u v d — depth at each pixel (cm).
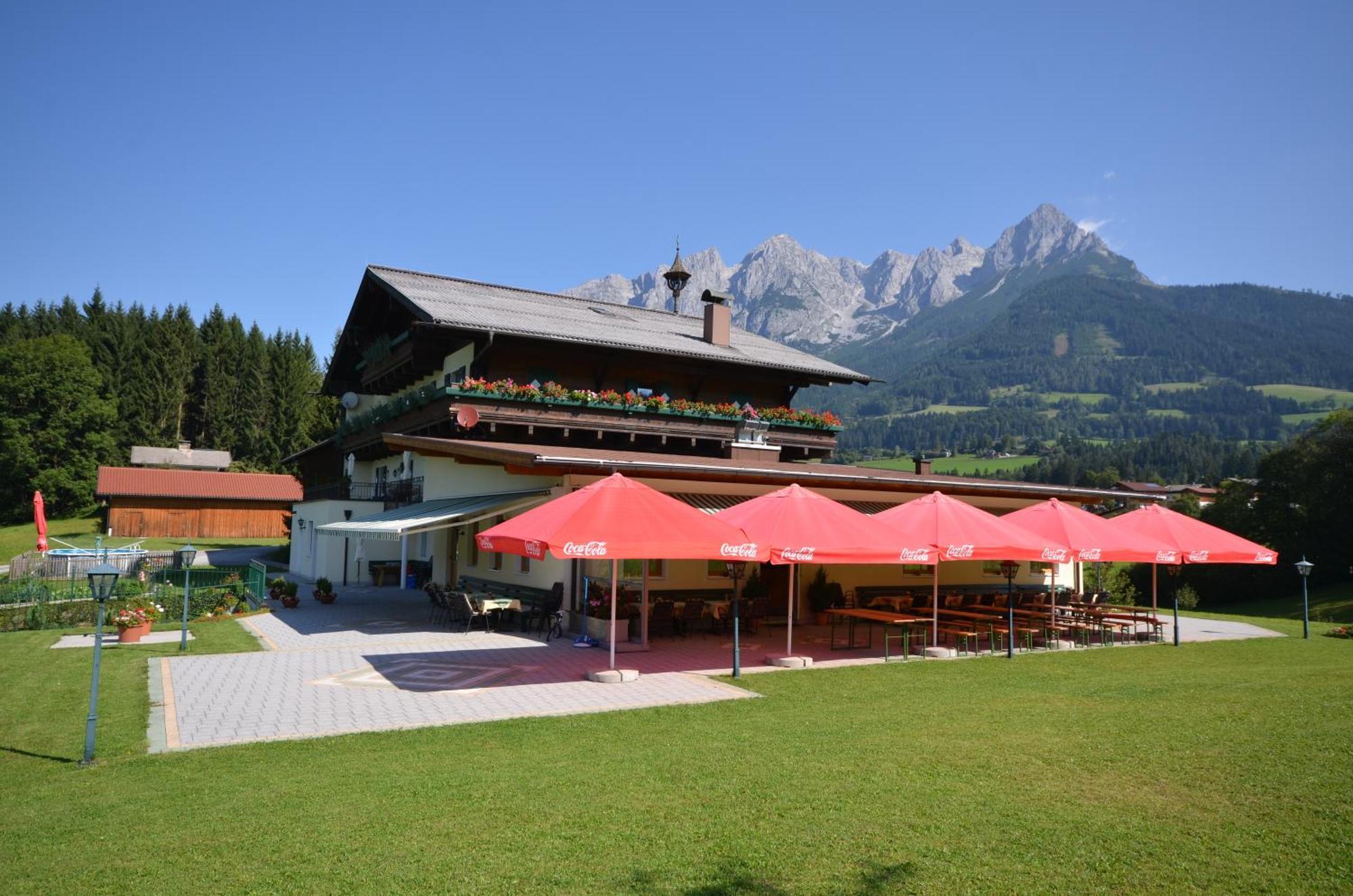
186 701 1288
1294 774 827
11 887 610
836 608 2338
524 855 646
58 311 10312
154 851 673
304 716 1184
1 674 1514
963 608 2438
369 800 788
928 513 1845
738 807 748
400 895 582
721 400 3316
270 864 640
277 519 6844
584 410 2772
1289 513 6950
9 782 899
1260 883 587
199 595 2353
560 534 1335
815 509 1672
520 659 1661
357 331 3866
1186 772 838
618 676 1441
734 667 1494
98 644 994
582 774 866
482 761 925
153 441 8781
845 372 3434
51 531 6888
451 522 1892
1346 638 2248
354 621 2225
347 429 4000
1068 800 759
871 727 1069
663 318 3972
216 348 9712
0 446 7275
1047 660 1752
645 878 603
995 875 602
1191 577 7138
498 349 2823
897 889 581
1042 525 2045
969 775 838
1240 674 1523
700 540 1416
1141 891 577
